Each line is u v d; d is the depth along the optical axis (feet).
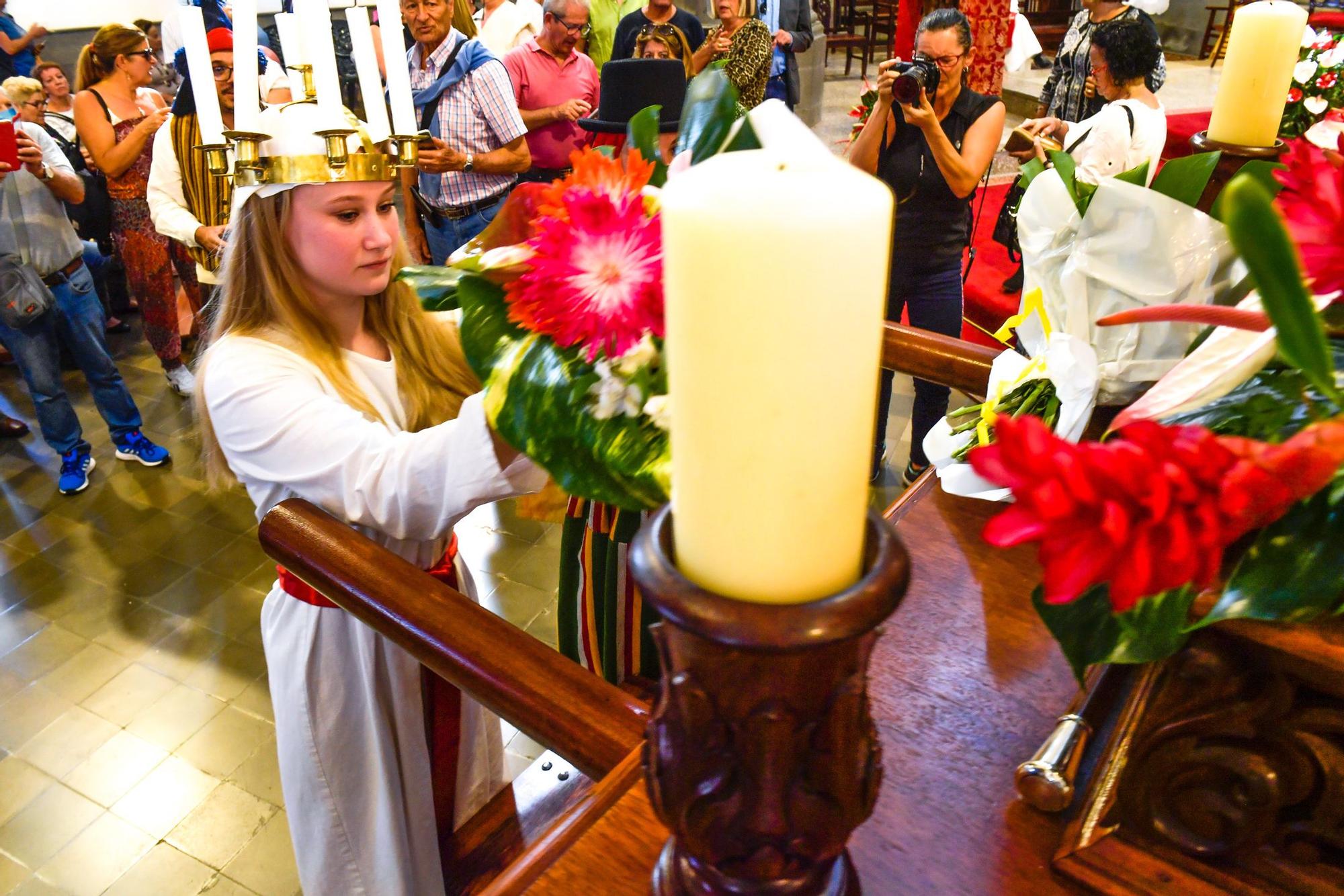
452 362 4.64
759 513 0.91
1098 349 2.58
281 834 6.43
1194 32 29.27
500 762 5.10
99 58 11.10
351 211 3.83
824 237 0.76
